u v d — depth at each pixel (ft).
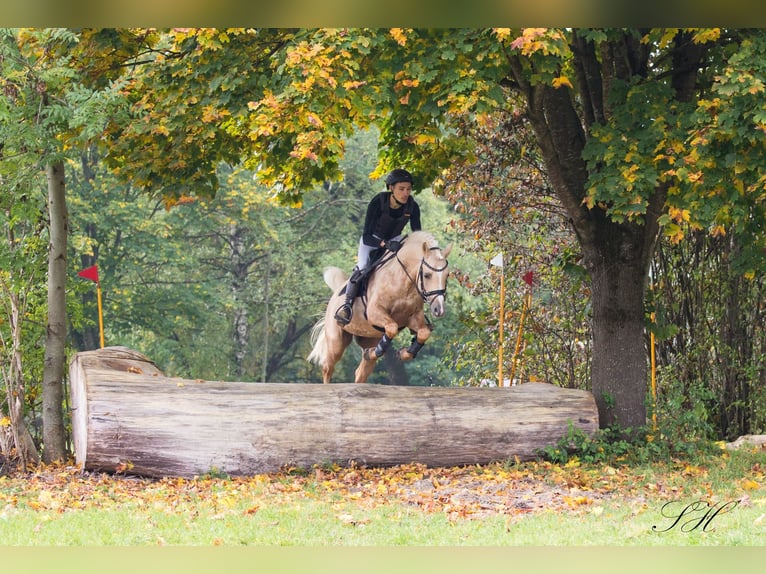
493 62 40.01
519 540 27.91
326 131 39.14
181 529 29.73
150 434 40.65
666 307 62.39
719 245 60.90
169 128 43.11
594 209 48.98
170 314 122.11
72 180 111.14
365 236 48.44
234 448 41.34
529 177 60.54
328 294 130.62
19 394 42.86
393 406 43.73
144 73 45.14
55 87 43.14
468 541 27.89
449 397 45.03
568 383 64.80
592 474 41.47
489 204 60.70
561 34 38.29
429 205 129.29
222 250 134.72
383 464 43.21
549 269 63.72
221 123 44.06
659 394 61.31
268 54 43.39
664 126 40.55
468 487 38.40
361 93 40.16
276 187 51.78
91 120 41.37
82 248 106.52
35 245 45.65
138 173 45.98
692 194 39.99
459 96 39.17
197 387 42.29
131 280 122.31
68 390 49.26
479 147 58.90
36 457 44.11
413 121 42.01
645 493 37.40
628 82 44.65
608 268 48.96
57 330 46.47
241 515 32.40
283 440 41.88
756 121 36.81
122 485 39.04
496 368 65.46
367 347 52.65
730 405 61.31
